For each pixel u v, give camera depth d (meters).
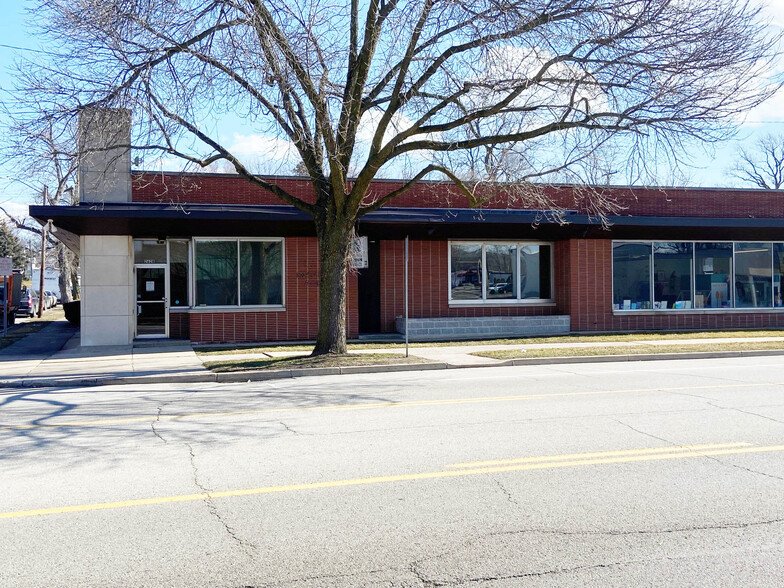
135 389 12.33
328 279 15.73
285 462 6.65
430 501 5.51
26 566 4.34
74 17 13.26
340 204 15.31
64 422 8.78
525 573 4.23
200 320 19.80
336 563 4.38
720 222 22.02
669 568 4.30
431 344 19.03
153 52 13.42
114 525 5.02
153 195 19.44
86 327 19.34
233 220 18.42
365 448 7.20
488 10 12.94
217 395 11.31
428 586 4.08
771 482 5.98
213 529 4.93
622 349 17.48
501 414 9.09
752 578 4.16
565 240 22.72
